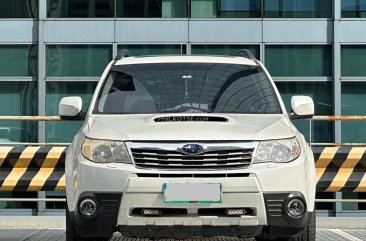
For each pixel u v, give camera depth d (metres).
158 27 13.93
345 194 12.98
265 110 6.28
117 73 6.75
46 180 8.94
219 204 5.13
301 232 5.41
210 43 13.92
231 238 8.55
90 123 5.89
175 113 6.02
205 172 5.17
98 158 5.31
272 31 13.91
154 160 5.21
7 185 8.94
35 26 13.88
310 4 13.96
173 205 5.12
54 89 13.80
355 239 8.27
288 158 5.36
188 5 13.96
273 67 13.91
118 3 13.94
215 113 6.11
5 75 13.83
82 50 13.86
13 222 9.59
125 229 5.23
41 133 13.45
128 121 5.78
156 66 6.81
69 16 13.90
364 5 13.85
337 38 13.80
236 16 13.99
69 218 5.77
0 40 13.87
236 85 6.54
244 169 5.20
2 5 13.93
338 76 13.73
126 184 5.16
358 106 13.73
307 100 6.46
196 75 6.64
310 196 5.46
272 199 5.20
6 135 13.56
